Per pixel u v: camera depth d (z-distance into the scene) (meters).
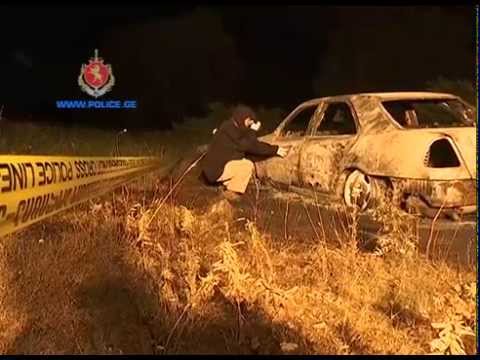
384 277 4.29
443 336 3.45
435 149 6.05
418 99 7.00
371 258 4.59
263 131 17.61
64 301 3.78
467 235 5.60
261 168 8.23
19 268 3.99
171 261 4.43
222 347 3.52
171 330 3.59
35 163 3.55
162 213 5.39
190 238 4.88
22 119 20.81
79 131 16.19
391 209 5.34
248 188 8.34
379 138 6.41
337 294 4.12
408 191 6.03
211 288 3.93
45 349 3.36
